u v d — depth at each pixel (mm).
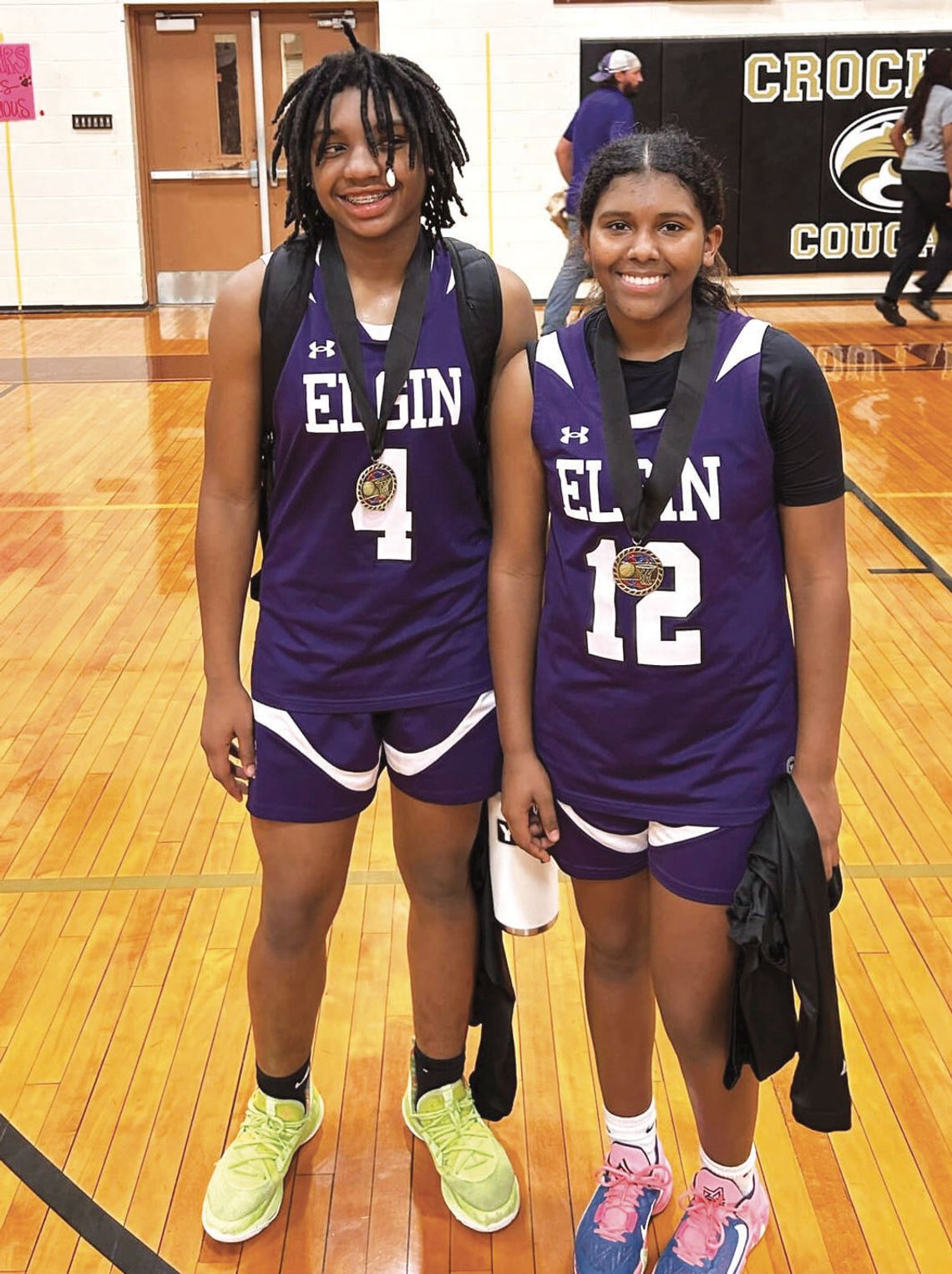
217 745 1971
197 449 7074
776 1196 2148
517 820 1871
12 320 11266
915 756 3656
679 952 1810
